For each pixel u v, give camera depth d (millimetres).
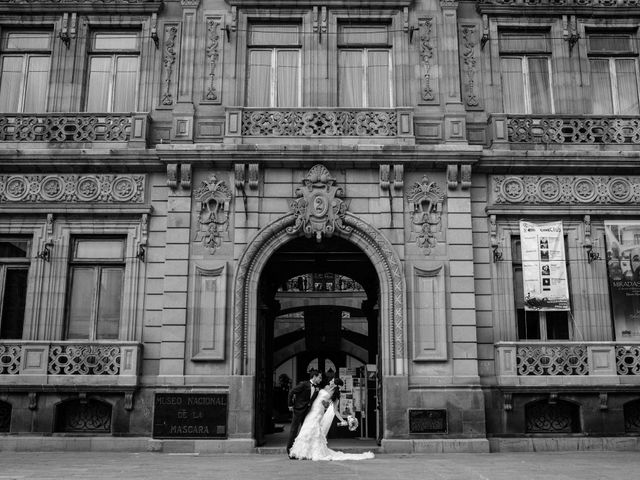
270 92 17406
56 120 16781
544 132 16906
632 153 16500
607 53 17969
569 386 15461
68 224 16453
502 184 16750
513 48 17891
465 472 10734
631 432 15805
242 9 17531
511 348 15664
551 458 13469
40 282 16156
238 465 12047
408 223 16359
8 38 17859
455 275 16062
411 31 17375
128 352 15500
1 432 15453
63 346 15555
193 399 15336
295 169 16562
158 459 13438
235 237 16203
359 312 29328
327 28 17453
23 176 16562
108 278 16500
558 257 16344
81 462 12570
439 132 16844
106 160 16391
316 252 18312
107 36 17906
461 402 15359
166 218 16469
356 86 17469
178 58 17484
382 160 16312
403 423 15250
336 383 13867
